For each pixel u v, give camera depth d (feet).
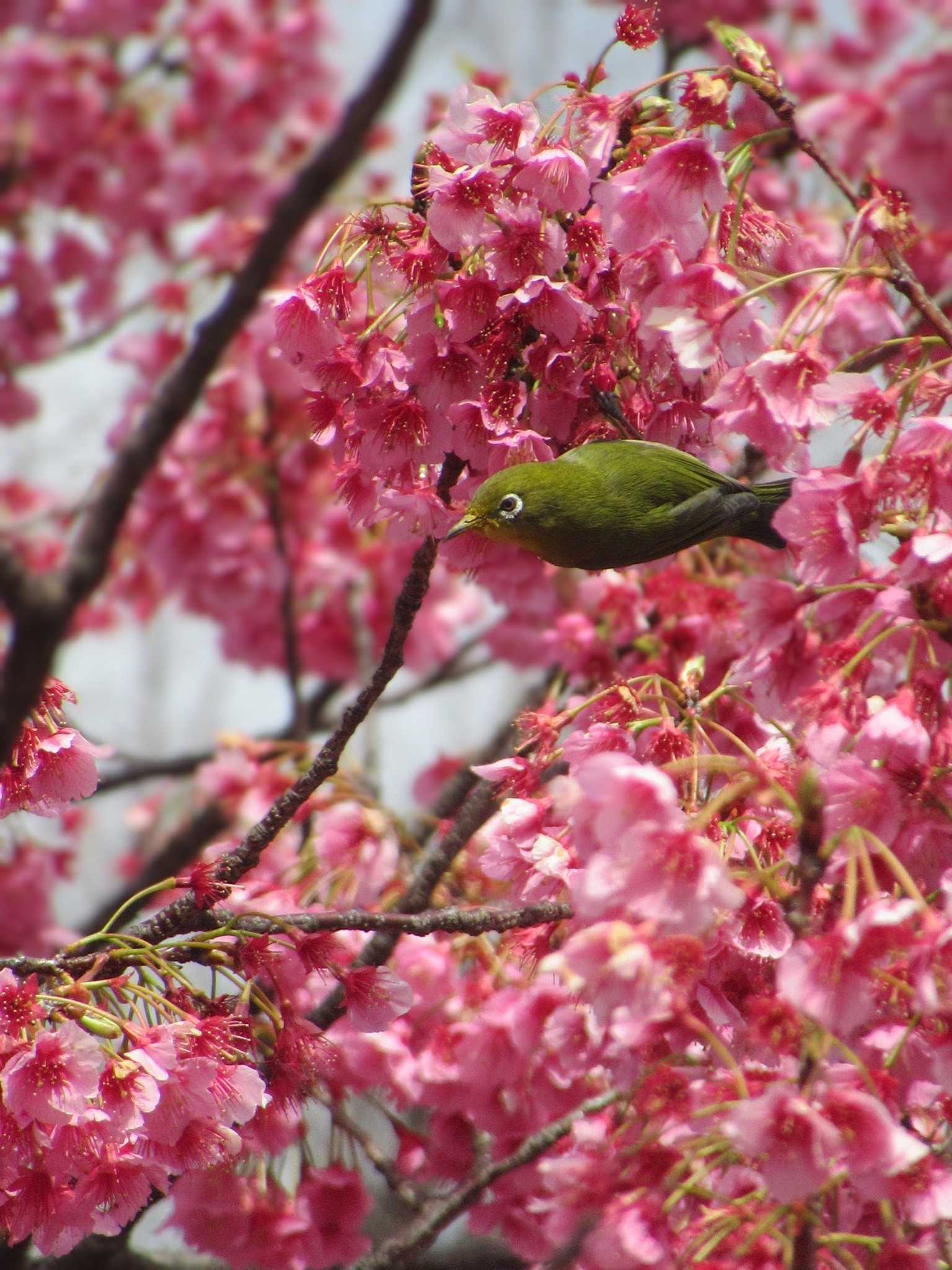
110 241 49.21
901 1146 17.25
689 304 22.68
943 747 21.63
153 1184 23.32
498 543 30.01
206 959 23.97
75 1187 22.67
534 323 22.98
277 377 44.60
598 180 23.41
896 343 22.54
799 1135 17.28
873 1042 20.48
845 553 22.40
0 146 47.98
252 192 47.85
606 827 18.40
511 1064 30.17
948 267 32.60
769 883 19.15
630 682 24.64
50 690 25.30
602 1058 24.49
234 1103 22.22
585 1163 20.08
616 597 37.60
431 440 23.89
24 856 44.14
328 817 32.42
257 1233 29.45
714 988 20.97
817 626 25.61
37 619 18.06
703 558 38.11
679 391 25.32
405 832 33.65
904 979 18.65
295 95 48.01
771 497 29.99
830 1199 20.79
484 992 31.40
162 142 47.75
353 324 26.05
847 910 17.71
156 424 18.42
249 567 49.70
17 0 45.62
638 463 28.48
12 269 48.73
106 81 47.80
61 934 43.65
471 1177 31.50
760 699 24.68
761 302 23.22
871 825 20.31
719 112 22.91
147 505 48.24
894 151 18.39
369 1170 36.94
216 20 47.80
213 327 18.40
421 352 23.66
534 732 24.82
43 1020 22.18
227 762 39.09
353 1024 24.26
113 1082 21.21
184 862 48.62
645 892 18.01
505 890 33.37
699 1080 19.94
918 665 22.84
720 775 23.20
